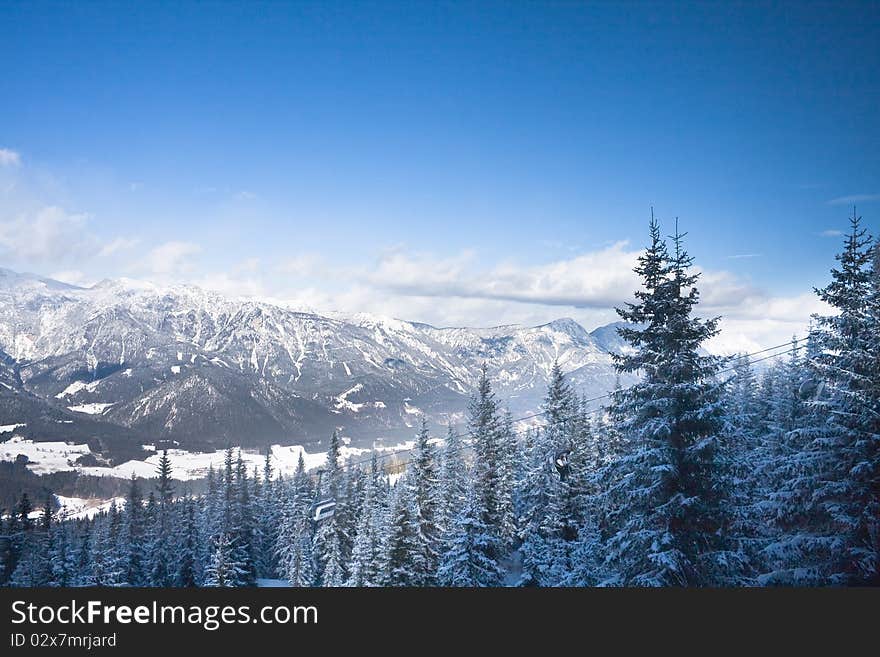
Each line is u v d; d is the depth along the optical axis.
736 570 22.42
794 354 36.28
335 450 77.00
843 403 23.02
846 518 21.97
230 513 81.44
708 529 22.19
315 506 78.94
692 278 22.28
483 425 45.78
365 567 51.16
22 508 86.12
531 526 41.41
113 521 86.62
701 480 22.17
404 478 50.28
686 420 22.16
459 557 39.06
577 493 40.03
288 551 84.06
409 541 45.12
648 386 22.58
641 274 23.39
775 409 38.44
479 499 43.34
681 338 22.55
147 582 73.44
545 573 38.31
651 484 22.42
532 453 56.97
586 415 51.41
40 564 70.75
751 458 28.20
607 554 24.23
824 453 23.27
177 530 81.50
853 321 22.86
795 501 24.06
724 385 22.34
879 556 21.50
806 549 23.55
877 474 21.84
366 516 57.75
